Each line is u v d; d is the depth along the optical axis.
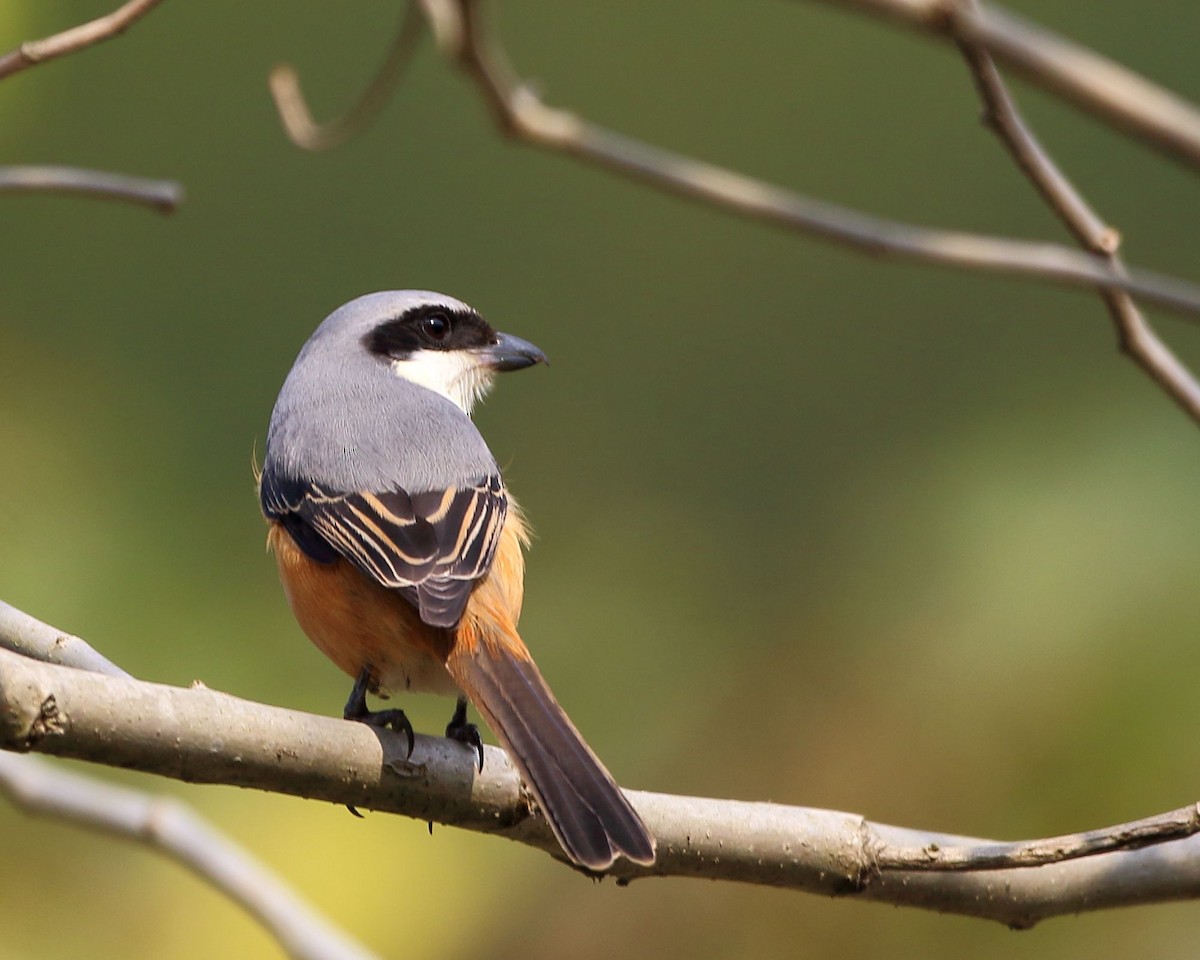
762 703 13.60
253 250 15.72
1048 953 11.12
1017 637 11.87
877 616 13.47
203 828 8.02
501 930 11.61
